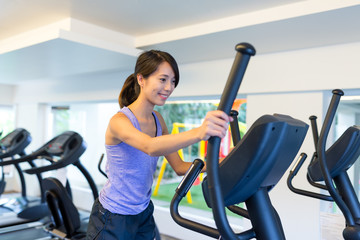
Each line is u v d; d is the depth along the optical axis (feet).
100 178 19.71
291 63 10.55
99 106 19.88
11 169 21.39
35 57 11.91
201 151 13.93
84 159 20.30
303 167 10.19
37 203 14.39
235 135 4.32
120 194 4.84
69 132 11.46
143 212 5.19
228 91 2.53
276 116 2.99
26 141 14.10
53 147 11.28
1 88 21.24
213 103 13.61
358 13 7.32
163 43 10.84
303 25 8.30
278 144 2.77
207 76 12.61
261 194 3.24
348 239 4.69
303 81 10.27
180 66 13.42
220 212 2.75
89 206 17.34
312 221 9.96
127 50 11.00
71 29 10.05
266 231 3.19
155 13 9.32
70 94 17.95
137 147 3.66
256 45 10.22
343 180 5.33
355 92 9.80
